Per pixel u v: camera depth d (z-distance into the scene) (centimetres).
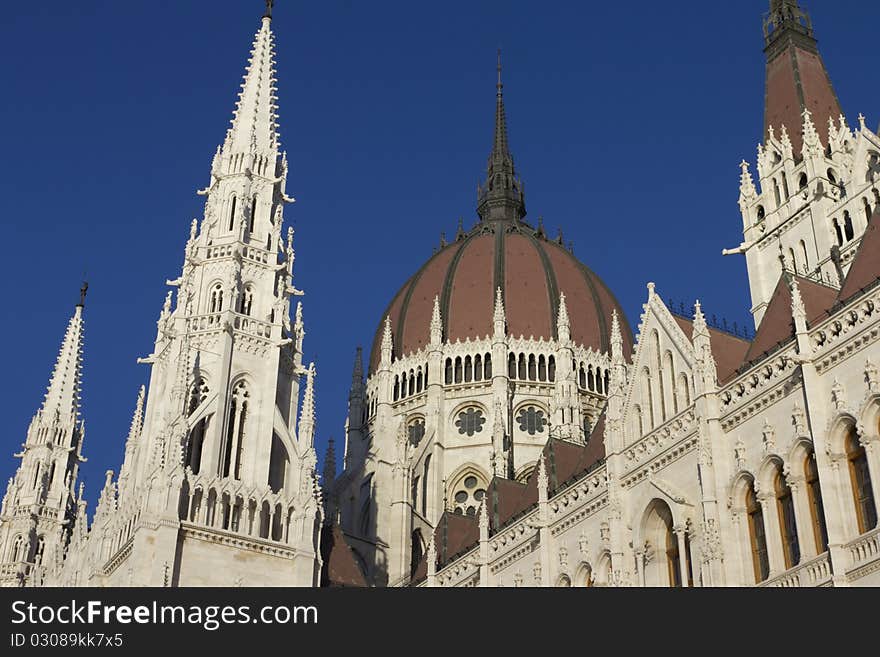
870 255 5297
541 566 6494
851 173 7444
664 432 5903
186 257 8925
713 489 5394
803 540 4878
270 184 9300
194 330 8394
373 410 11275
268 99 9719
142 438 8356
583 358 10950
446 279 11700
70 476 11319
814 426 4891
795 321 5134
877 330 4750
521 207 13400
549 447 7350
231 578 7481
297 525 7912
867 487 4681
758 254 7962
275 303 8738
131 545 7444
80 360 11862
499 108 14100
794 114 8294
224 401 8094
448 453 10631
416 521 10100
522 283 11462
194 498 7600
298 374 8850
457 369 11062
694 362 5778
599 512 6231
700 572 5347
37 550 10775
